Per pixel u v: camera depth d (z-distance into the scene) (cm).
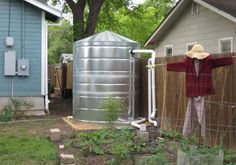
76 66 1241
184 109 986
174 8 1809
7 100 1408
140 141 909
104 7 2591
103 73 1184
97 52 1184
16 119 1319
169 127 1049
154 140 955
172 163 736
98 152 821
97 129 1102
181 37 1869
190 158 652
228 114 812
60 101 1942
